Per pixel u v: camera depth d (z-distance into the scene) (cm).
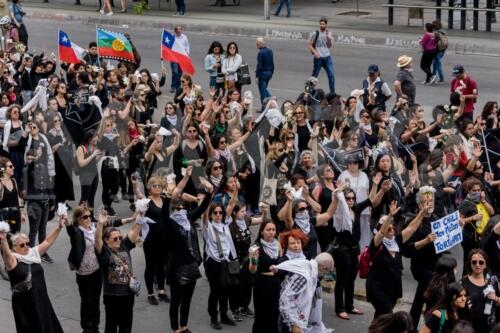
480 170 2089
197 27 4719
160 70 3828
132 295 1609
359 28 4556
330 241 1795
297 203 1741
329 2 5525
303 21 4788
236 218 1755
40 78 2981
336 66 3850
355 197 1862
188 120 2150
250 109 2545
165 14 5112
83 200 2188
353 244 1786
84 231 1662
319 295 1568
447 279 1538
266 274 1588
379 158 1911
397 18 4916
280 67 3862
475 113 3059
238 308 1781
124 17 5003
